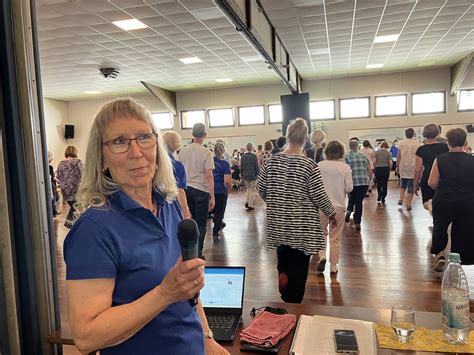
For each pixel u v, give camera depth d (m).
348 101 12.34
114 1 5.34
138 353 0.90
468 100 11.25
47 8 5.44
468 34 7.80
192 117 13.68
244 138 13.32
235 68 10.09
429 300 3.11
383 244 4.71
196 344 0.99
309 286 3.50
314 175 2.37
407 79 11.77
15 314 1.12
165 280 0.77
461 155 3.15
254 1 4.54
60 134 13.83
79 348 0.78
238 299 1.60
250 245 4.95
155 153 0.98
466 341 1.28
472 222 3.10
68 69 9.22
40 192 1.21
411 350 1.25
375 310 1.60
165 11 5.77
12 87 1.15
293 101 8.87
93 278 0.80
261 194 2.54
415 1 5.90
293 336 1.37
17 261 1.18
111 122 0.92
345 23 6.82
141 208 0.92
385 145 7.64
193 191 4.02
